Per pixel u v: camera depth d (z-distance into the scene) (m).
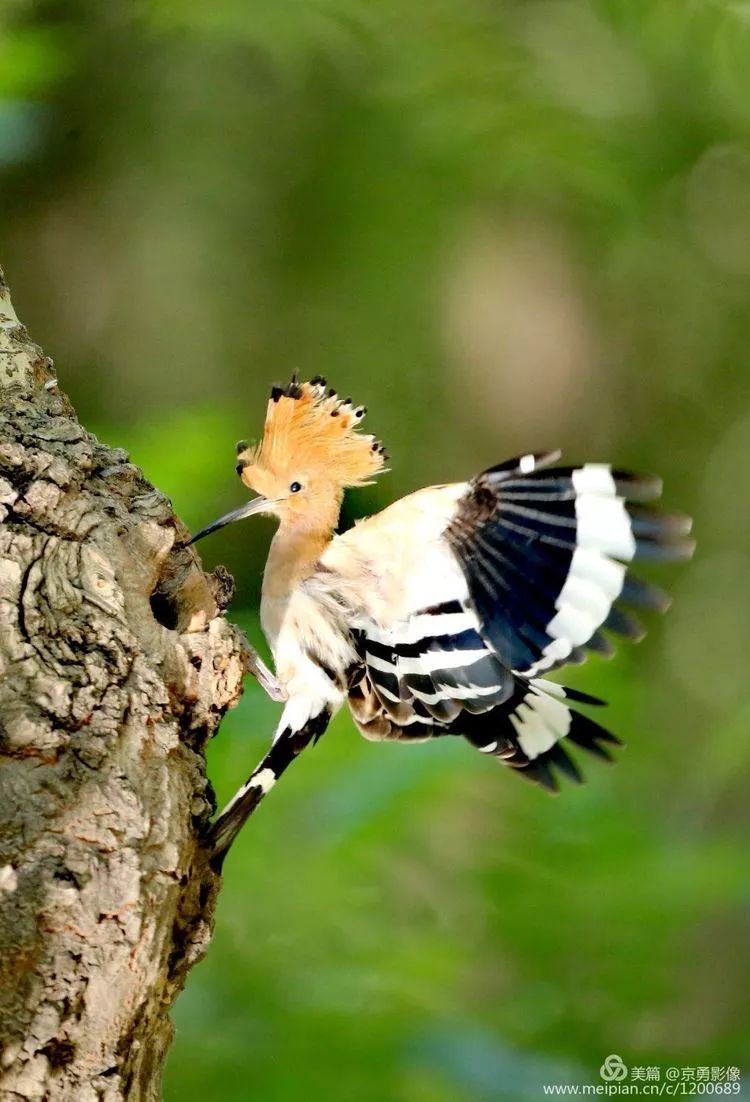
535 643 7.05
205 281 15.81
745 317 17.14
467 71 15.17
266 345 15.86
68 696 5.70
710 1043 9.67
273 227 15.88
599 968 9.88
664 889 9.86
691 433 17.17
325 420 8.13
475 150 15.13
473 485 7.11
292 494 8.05
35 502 6.05
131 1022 5.55
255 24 14.23
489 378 16.47
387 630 7.61
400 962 9.55
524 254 16.58
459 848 10.20
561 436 16.61
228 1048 9.07
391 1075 8.93
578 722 7.86
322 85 15.61
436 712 7.58
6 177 15.59
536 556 7.06
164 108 15.65
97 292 15.75
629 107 15.77
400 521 7.45
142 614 6.17
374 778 9.61
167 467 10.48
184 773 5.99
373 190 15.77
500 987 9.88
